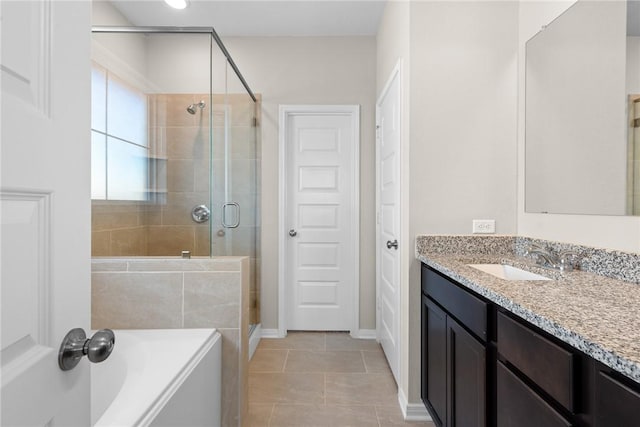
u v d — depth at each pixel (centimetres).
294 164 321
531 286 116
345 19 287
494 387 118
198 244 202
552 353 83
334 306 323
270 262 315
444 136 194
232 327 179
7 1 44
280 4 267
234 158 252
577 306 92
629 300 98
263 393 217
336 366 255
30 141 48
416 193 195
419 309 194
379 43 295
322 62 312
